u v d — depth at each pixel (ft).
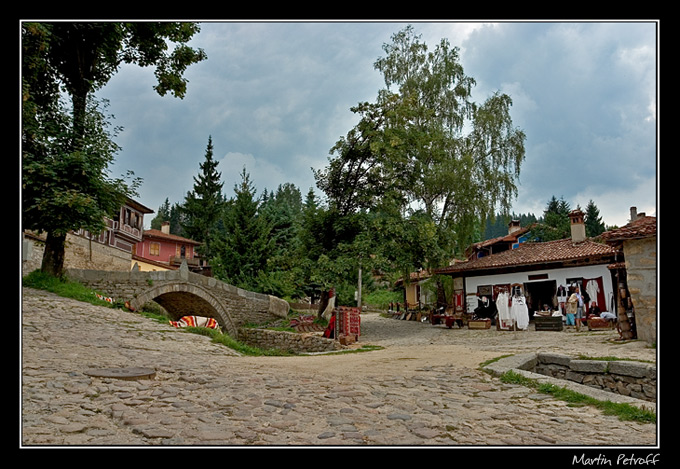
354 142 87.92
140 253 156.46
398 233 80.18
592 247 74.79
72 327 38.22
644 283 41.37
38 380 19.80
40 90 56.13
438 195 95.86
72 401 17.04
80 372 22.40
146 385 21.09
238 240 114.52
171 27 61.82
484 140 97.04
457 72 98.78
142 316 53.21
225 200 180.04
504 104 97.71
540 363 32.14
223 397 19.54
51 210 49.62
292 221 141.18
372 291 172.04
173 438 13.46
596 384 28.17
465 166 90.74
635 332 44.24
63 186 51.75
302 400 19.43
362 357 39.29
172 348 36.91
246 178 121.19
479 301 89.30
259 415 16.67
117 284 63.67
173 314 90.94
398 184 88.28
